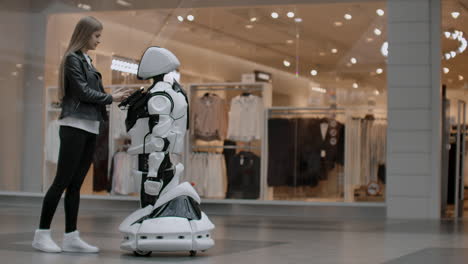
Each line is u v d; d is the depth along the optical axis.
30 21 10.39
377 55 9.01
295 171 9.32
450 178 9.60
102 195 9.96
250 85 9.52
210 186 9.64
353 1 9.10
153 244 4.17
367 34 9.06
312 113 9.27
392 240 5.62
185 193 4.41
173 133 4.42
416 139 8.82
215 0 9.64
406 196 8.84
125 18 9.94
